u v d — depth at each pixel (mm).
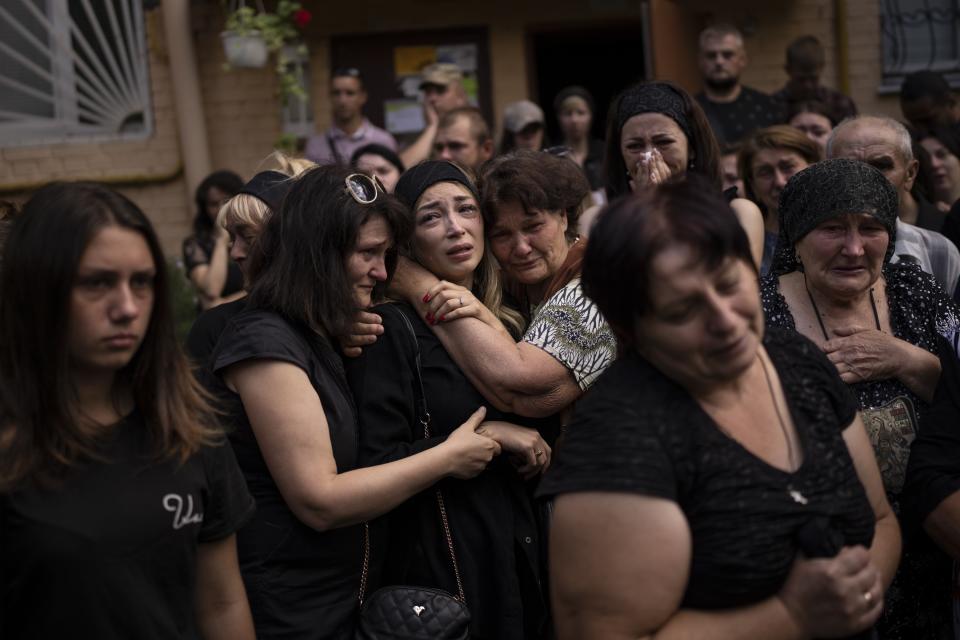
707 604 1830
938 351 2670
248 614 2279
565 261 2879
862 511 1915
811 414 1939
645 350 1856
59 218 1890
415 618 2510
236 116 7492
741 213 3150
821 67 6082
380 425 2633
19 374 1911
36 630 1880
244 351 2463
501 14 7492
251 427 2482
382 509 2477
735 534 1785
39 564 1860
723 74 6188
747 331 1772
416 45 7543
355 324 2617
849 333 2738
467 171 3119
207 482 2117
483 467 2631
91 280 1901
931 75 5652
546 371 2646
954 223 3729
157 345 2043
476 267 2963
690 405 1836
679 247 1721
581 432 1856
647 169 3168
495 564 2656
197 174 7352
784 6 7184
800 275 2881
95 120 7633
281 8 6961
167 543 1997
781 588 1838
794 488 1829
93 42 7562
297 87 7141
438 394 2713
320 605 2523
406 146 7602
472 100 7566
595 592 1789
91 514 1906
